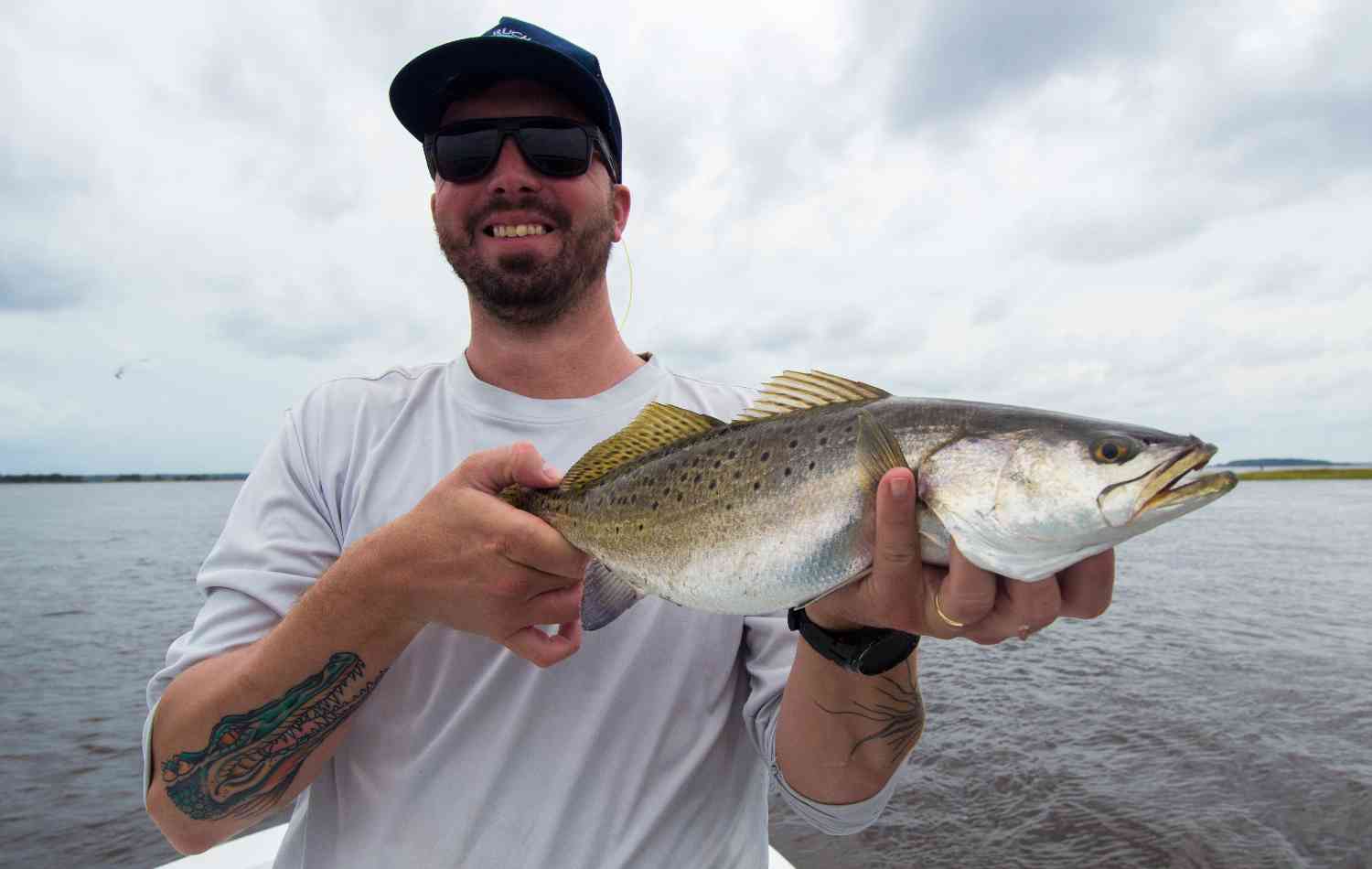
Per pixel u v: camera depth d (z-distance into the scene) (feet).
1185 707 7.16
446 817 1.56
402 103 2.01
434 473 1.81
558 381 1.94
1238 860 4.68
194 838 1.63
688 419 1.88
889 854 4.89
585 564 1.46
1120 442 1.46
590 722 1.63
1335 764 5.82
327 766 1.70
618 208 2.18
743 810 1.79
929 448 1.58
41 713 8.04
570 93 1.94
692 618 1.76
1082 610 1.53
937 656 9.36
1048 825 5.16
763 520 1.67
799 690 1.65
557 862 1.54
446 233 1.89
